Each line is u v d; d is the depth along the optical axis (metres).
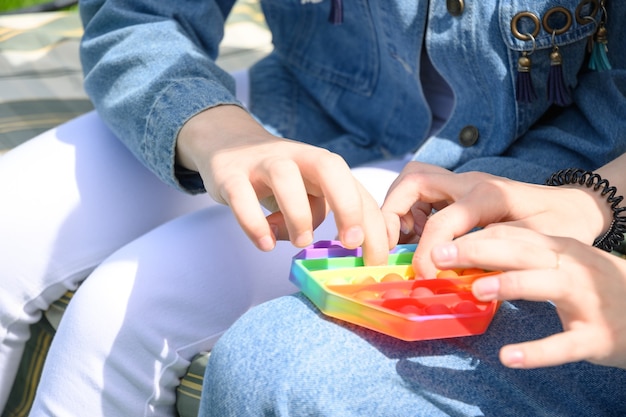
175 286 0.98
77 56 1.85
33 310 1.17
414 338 0.70
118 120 1.10
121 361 0.97
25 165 1.18
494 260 0.67
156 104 1.04
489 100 1.08
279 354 0.73
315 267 0.82
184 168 1.05
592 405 0.75
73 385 0.98
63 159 1.18
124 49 1.14
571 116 1.08
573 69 1.04
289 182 0.78
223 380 0.75
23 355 1.28
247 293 1.02
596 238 0.86
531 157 1.06
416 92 1.22
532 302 0.81
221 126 0.98
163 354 0.98
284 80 1.45
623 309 0.65
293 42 1.40
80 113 1.73
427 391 0.71
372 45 1.27
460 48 1.05
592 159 1.01
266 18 1.41
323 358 0.72
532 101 1.04
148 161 1.06
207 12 1.27
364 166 1.24
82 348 0.97
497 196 0.81
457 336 0.72
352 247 0.78
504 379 0.73
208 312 1.00
